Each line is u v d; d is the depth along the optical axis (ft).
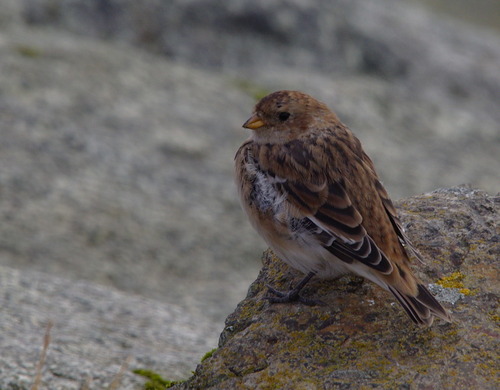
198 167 56.34
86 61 64.39
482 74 76.69
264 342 24.12
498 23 119.03
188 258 48.70
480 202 28.71
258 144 27.09
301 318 24.61
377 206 24.61
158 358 34.12
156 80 64.54
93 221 49.67
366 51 73.92
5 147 54.03
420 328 23.59
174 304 44.27
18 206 49.67
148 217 51.08
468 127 68.69
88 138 56.49
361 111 66.74
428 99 72.18
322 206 24.61
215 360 24.09
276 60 71.00
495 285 25.00
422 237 26.89
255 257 49.83
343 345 23.52
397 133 65.36
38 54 63.93
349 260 23.72
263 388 22.75
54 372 31.17
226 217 52.70
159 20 70.69
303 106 27.32
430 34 80.18
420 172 60.39
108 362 33.17
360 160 25.79
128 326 37.65
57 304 38.65
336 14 75.41
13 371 30.66
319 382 22.48
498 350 22.80
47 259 45.96
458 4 122.62
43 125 56.59
